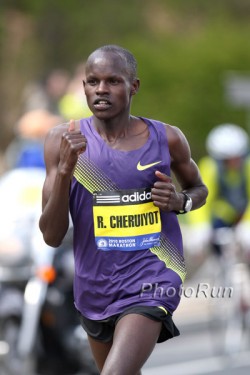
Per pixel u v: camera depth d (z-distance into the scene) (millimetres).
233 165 22938
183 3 53125
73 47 50875
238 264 23234
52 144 11781
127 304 11461
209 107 42969
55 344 18203
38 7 50875
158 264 11633
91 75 11453
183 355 23078
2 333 18219
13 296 18172
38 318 17891
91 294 11742
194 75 43031
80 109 22781
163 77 43031
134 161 11602
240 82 32156
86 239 11688
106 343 11891
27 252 18234
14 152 26484
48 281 17859
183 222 29562
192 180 12289
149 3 53000
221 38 44344
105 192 11578
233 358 22875
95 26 50844
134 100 43000
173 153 11945
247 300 23188
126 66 11492
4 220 18594
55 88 22672
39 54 50938
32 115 21719
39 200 18875
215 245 23234
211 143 23109
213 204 23125
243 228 23156
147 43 45031
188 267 28203
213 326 23328
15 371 18016
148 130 11789
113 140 11688
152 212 11648
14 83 50438
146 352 11148
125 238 11570
